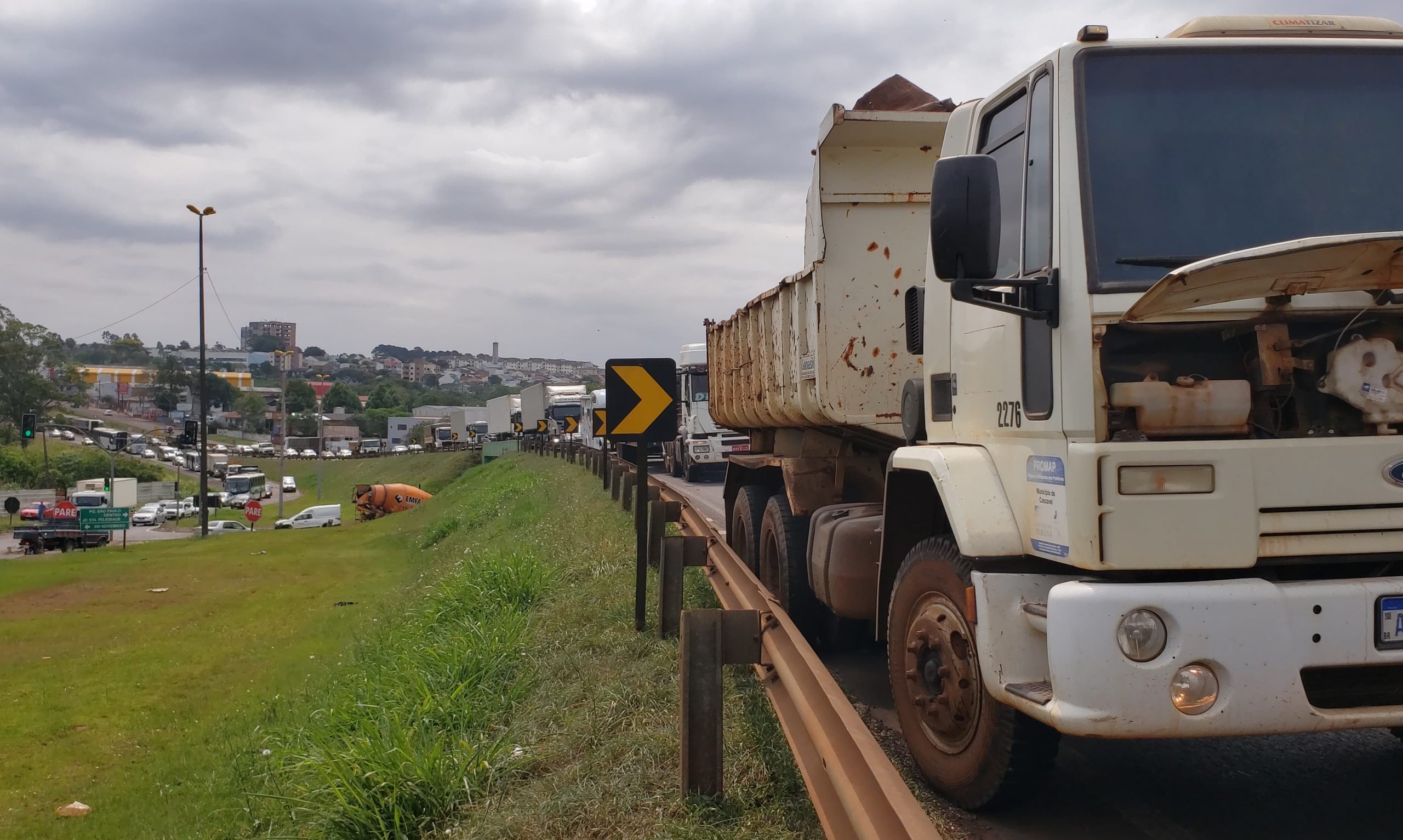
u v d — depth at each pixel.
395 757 5.80
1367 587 3.33
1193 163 3.76
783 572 7.39
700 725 4.46
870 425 6.80
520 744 5.95
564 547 12.78
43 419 118.50
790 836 4.02
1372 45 3.97
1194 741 5.14
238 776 8.02
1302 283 3.25
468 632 8.73
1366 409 3.42
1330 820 4.13
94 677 12.95
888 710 5.84
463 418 104.38
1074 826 4.17
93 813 7.85
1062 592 3.38
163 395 182.00
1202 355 3.62
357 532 33.94
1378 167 3.82
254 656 13.72
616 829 4.45
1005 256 4.27
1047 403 3.74
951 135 4.98
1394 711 3.33
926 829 2.61
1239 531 3.36
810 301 7.07
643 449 7.76
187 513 80.94
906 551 4.95
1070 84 3.82
